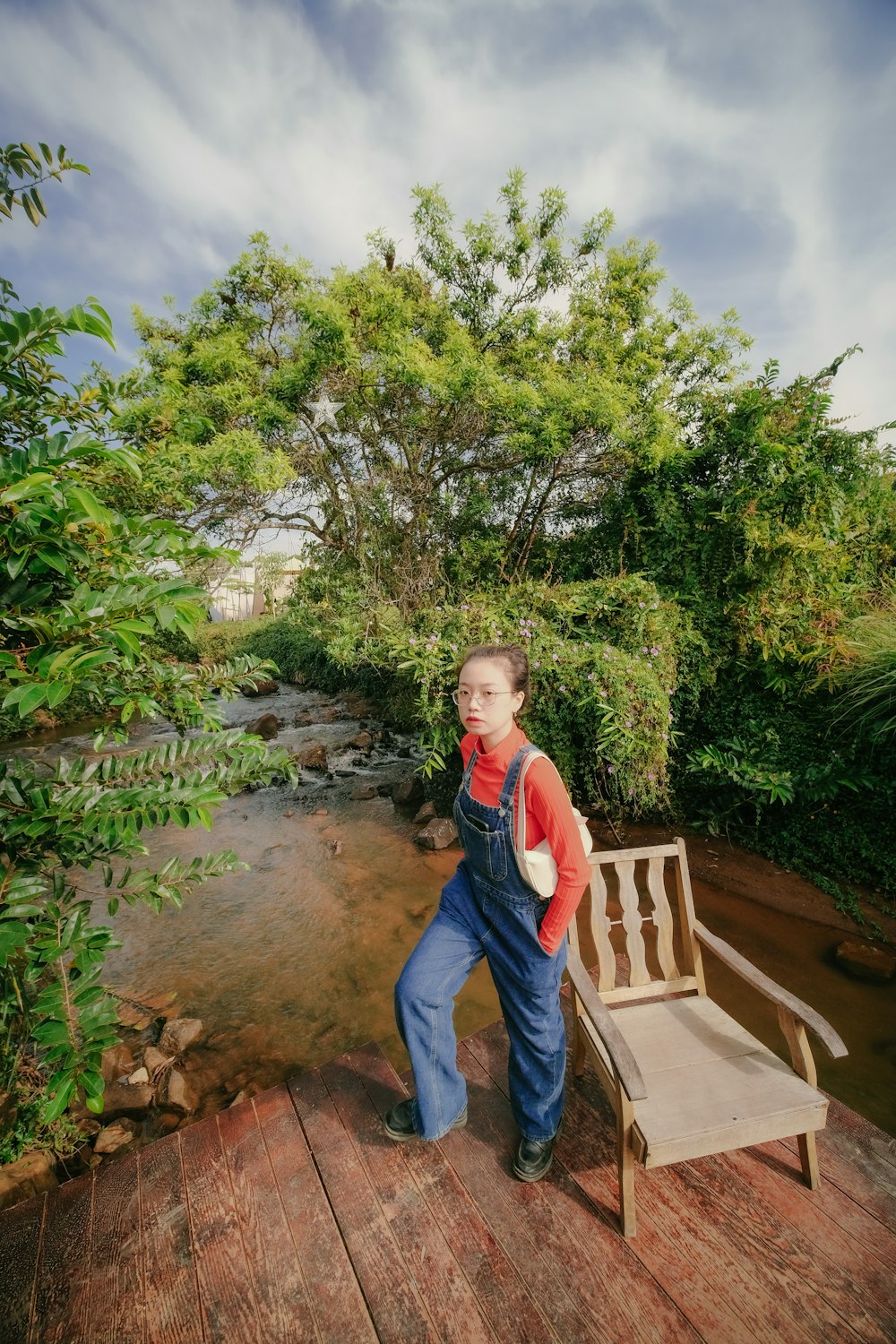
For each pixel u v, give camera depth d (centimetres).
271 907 475
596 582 566
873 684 417
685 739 525
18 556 136
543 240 733
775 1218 171
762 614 491
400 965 397
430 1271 162
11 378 168
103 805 169
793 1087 171
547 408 621
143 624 140
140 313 748
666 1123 158
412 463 712
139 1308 157
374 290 618
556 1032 173
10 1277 165
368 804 691
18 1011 177
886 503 563
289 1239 171
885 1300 151
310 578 719
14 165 152
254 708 1213
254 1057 325
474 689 159
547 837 153
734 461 584
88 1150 268
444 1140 198
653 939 398
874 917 387
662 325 800
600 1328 148
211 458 505
